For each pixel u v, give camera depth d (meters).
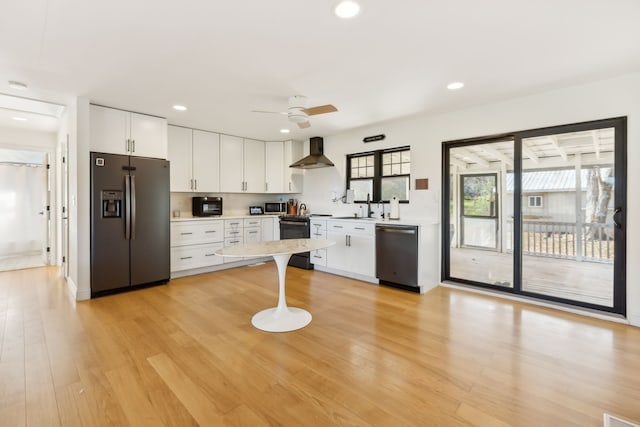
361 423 1.55
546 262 4.00
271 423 1.55
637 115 2.72
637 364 2.10
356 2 1.73
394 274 3.89
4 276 4.55
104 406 1.67
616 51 2.33
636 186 2.74
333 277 4.53
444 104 3.60
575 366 2.08
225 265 5.06
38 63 2.50
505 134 3.53
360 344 2.41
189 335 2.56
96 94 3.26
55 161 5.27
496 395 1.77
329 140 5.33
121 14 1.84
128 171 3.73
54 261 5.29
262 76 2.78
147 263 3.92
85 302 3.38
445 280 4.13
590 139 3.13
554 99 3.15
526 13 1.84
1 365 2.08
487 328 2.71
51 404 1.69
